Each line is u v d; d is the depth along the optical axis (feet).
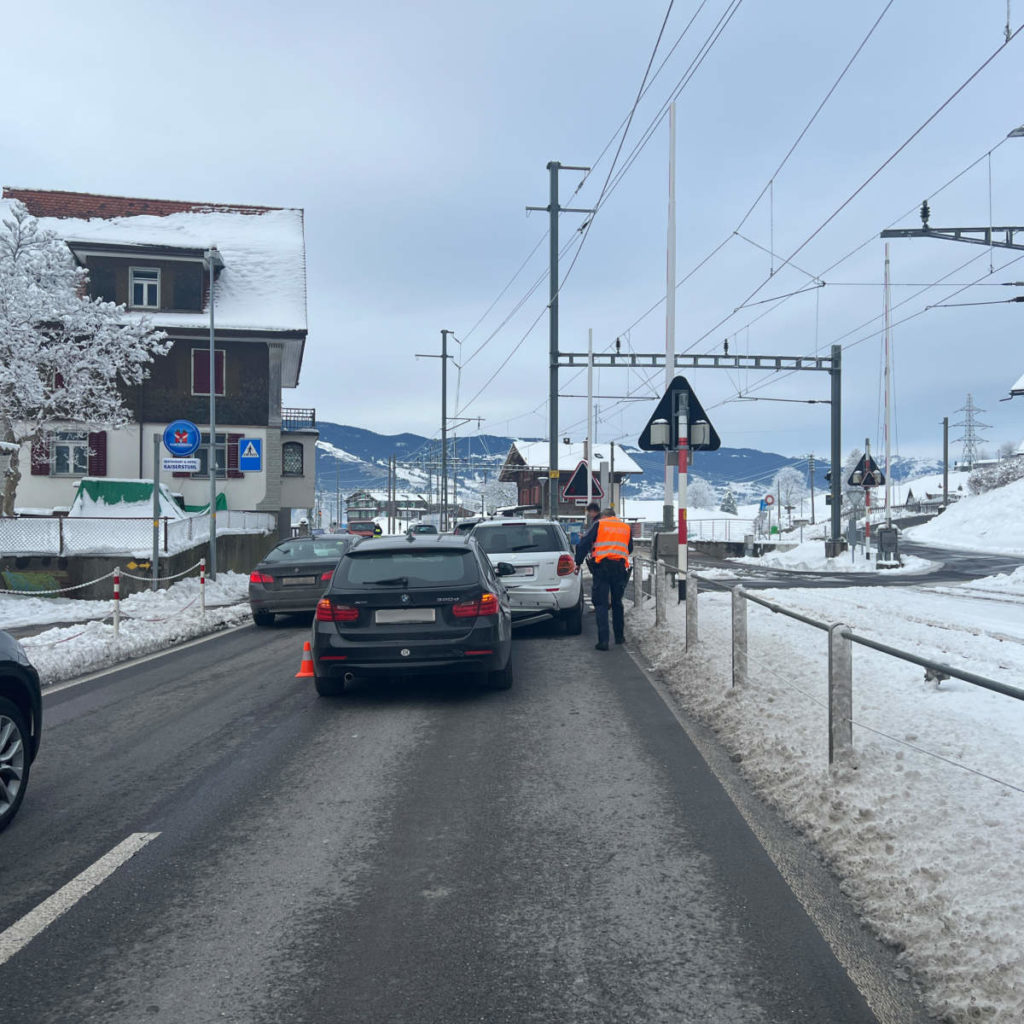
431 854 15.65
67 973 11.62
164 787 20.10
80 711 29.04
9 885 14.58
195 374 125.49
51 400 96.43
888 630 41.24
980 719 21.70
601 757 21.79
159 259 126.11
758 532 284.20
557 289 103.04
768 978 11.19
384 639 29.07
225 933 12.70
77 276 103.09
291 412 143.74
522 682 32.53
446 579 29.68
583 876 14.52
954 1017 10.08
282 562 53.47
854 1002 10.60
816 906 13.20
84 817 18.04
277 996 11.00
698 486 620.49
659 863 14.98
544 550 45.70
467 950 12.10
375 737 24.44
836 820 16.06
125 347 101.76
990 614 50.75
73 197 144.97
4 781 17.54
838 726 17.87
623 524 40.57
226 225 147.33
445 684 32.42
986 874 12.87
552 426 104.06
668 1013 10.46
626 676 33.22
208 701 30.22
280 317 128.06
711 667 31.48
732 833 16.34
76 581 70.03
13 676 17.90
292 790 19.63
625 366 105.81
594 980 11.25
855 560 114.52
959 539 168.14
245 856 15.67
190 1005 10.82
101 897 13.97
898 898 12.91
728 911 13.08
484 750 22.77
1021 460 260.42
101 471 121.49
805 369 113.50
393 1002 10.83
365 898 13.84
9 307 95.45
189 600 66.28
